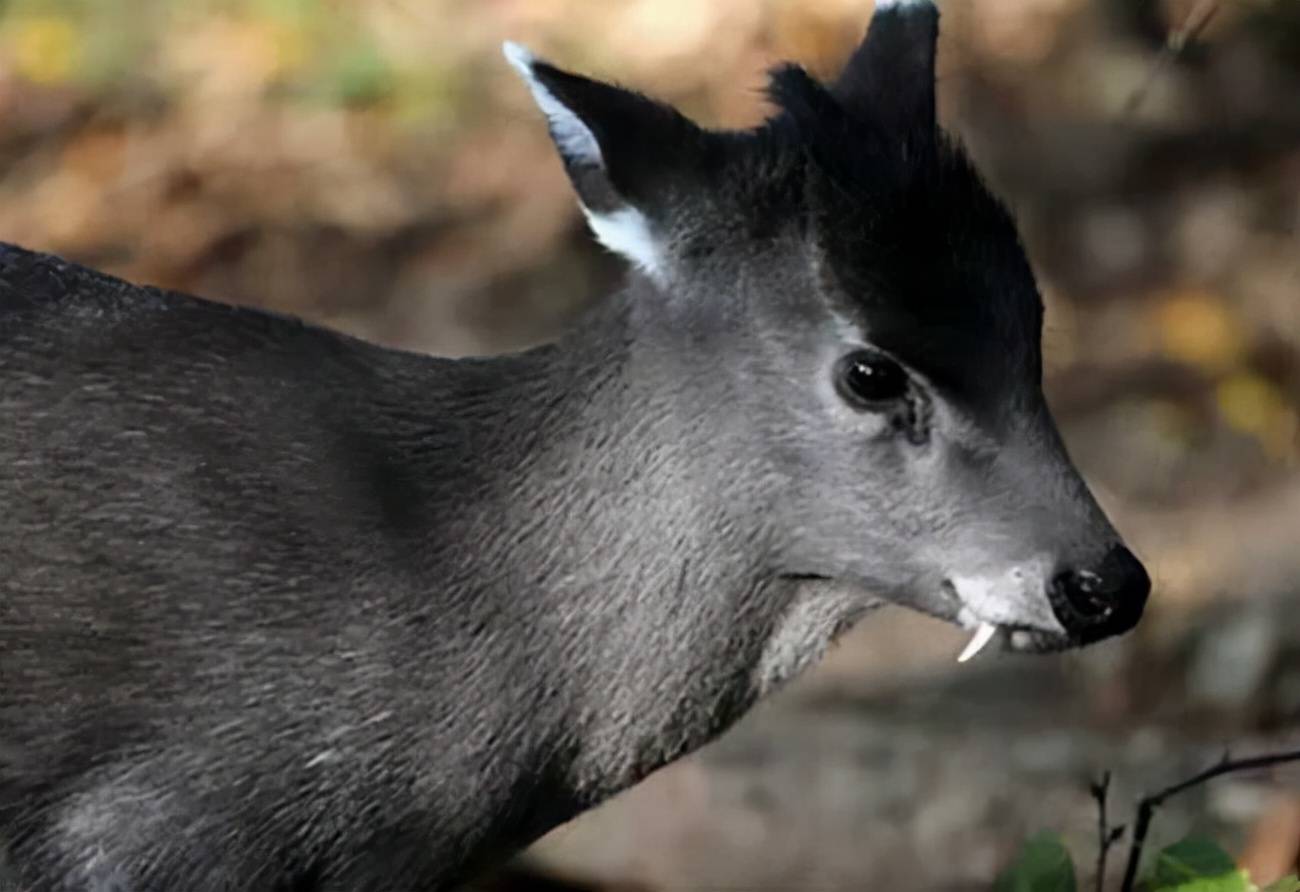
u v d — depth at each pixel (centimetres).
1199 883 969
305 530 929
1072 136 1870
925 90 938
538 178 1939
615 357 923
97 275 977
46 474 930
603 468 922
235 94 2080
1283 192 1823
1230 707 1364
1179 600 1432
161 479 930
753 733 1307
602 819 1245
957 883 1227
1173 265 1780
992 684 1390
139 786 924
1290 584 1436
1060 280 1773
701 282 906
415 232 1902
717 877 1232
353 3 2148
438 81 2053
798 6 2058
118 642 921
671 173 903
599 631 925
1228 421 1627
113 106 2095
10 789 932
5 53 2166
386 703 922
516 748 931
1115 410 1645
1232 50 1916
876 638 1446
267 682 920
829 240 885
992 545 886
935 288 882
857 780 1276
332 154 2002
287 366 954
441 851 941
